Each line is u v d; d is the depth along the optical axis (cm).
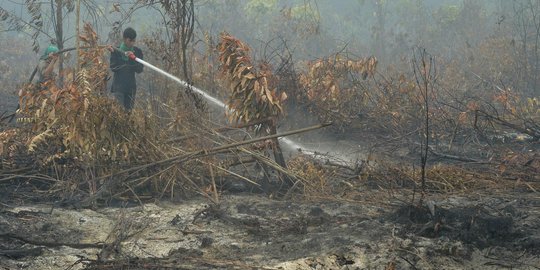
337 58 1122
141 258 525
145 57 1183
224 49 742
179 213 655
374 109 1091
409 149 964
